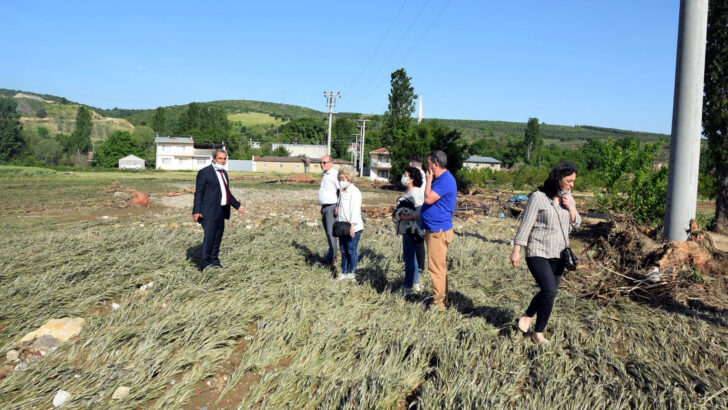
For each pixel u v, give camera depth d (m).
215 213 6.27
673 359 3.96
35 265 6.16
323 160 6.95
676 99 7.49
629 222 7.53
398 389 3.33
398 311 4.86
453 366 3.66
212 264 6.36
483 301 5.38
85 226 10.98
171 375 3.43
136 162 83.00
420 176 5.57
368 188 38.44
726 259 6.26
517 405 3.15
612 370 3.73
